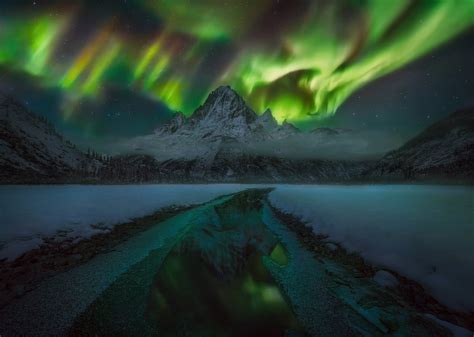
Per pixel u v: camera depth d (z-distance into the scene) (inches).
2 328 239.8
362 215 661.9
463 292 269.1
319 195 1429.6
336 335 234.8
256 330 244.7
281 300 305.7
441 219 548.1
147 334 239.1
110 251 496.4
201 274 394.0
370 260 393.4
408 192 1250.0
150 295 317.1
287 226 775.7
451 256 337.1
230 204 1489.9
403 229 478.0
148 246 546.9
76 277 360.2
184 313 276.1
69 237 528.4
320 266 409.1
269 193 2262.6
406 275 328.8
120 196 1272.1
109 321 258.1
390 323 245.4
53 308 277.6
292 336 235.5
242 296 314.8
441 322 239.8
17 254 406.9
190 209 1254.3
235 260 465.1
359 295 302.8
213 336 235.9
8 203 843.4
